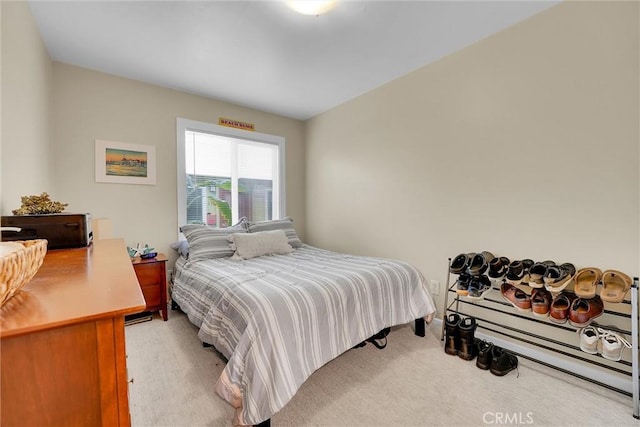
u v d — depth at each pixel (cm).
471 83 211
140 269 235
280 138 366
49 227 117
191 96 296
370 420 131
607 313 150
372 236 293
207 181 318
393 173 271
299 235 386
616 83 150
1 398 47
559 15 168
